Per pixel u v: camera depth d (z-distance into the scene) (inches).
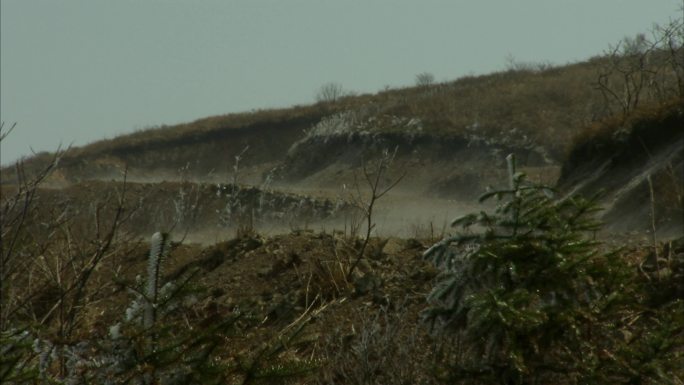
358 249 1121.4
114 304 888.3
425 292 945.5
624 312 700.7
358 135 5246.1
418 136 4827.8
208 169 6899.6
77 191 2869.1
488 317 609.9
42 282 853.8
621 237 1327.5
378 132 5113.2
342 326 888.9
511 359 614.9
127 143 7396.7
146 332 554.3
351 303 955.3
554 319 621.9
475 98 5344.5
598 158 1998.0
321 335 856.9
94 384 541.3
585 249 639.1
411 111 5526.6
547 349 638.5
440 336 700.0
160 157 7185.0
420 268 1018.7
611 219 1568.7
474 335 637.3
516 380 621.3
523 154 4220.0
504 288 629.9
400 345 755.4
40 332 557.3
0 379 506.9
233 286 1058.7
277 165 5634.8
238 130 7313.0
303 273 1050.7
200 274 1163.9
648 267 888.9
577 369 620.4
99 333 570.6
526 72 6407.5
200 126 7578.7
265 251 1157.7
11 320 735.7
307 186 4970.5
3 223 749.3
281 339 595.8
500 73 6766.7
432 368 659.4
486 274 639.8
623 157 1889.8
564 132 4261.8
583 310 628.1
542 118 4525.1
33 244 850.1
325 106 7367.1
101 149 7322.8
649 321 762.8
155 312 573.3
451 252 660.1
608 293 641.0
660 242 1031.0
